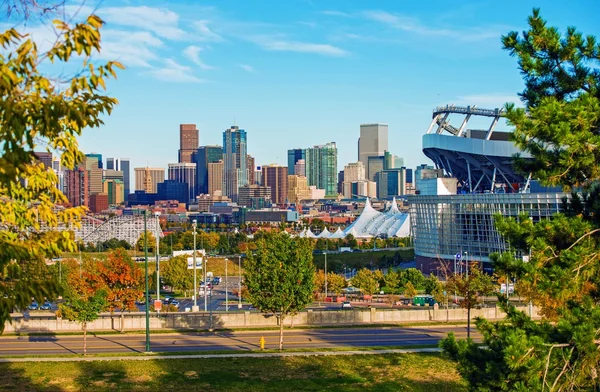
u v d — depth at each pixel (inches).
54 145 809.5
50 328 3440.0
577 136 1096.2
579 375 1107.9
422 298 5123.0
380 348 2731.3
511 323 1254.3
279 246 2920.8
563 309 1181.7
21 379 2206.0
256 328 3405.5
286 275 2837.1
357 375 2263.8
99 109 746.8
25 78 693.9
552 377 1096.8
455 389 2060.8
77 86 703.7
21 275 761.0
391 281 6043.3
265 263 2859.3
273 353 2652.6
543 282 1146.7
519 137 1176.2
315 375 2269.9
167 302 5383.9
